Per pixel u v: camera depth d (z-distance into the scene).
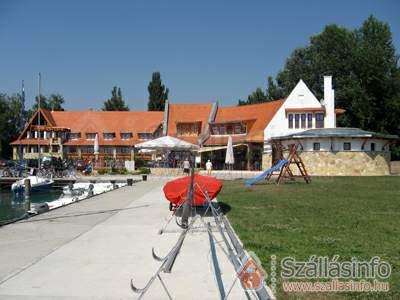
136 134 78.81
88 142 78.31
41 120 80.81
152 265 9.58
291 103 58.75
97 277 8.59
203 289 7.77
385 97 70.69
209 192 16.52
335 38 75.50
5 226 15.24
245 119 62.53
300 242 11.37
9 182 51.31
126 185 38.03
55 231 14.13
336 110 60.62
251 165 57.47
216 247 11.20
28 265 9.55
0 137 100.44
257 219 15.75
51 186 45.84
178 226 14.98
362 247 10.74
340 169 46.84
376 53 69.56
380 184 32.78
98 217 17.61
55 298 7.31
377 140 48.00
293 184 33.50
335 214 16.86
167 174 50.56
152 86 103.00
